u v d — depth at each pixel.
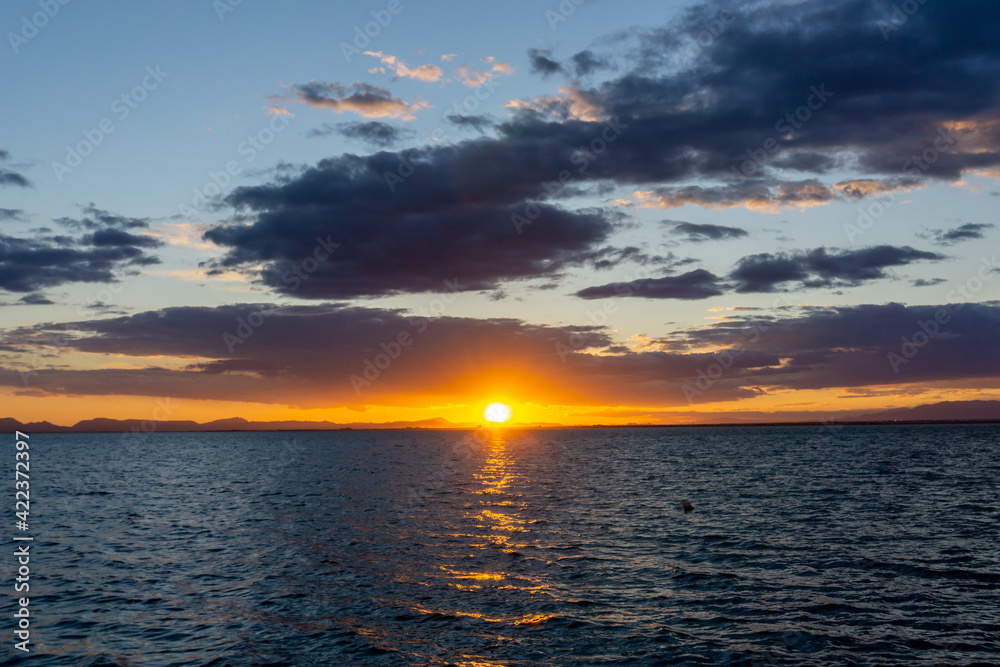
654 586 21.69
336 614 19.12
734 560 25.28
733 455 107.62
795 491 49.84
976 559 24.95
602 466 84.06
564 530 32.66
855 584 21.61
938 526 32.56
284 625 18.19
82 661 15.64
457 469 82.00
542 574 23.52
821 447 134.62
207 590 21.88
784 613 18.64
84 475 76.56
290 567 25.06
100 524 36.66
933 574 22.77
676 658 15.38
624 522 35.12
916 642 16.23
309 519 37.66
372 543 29.70
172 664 15.42
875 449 121.50
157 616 19.08
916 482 55.66
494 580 22.73
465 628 17.73
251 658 15.73
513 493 51.06
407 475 72.06
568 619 18.34
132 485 62.41
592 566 24.58
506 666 15.12
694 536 30.52
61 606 20.14
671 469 76.19
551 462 95.38
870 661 15.07
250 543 30.12
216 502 47.06
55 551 28.69
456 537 31.00
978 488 50.38
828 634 16.88
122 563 26.09
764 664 14.96
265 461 107.75
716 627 17.53
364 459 112.44
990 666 14.72
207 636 17.33
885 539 29.16
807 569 23.70
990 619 17.92
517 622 18.17
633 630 17.36
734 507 40.84
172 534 32.97
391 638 17.05
